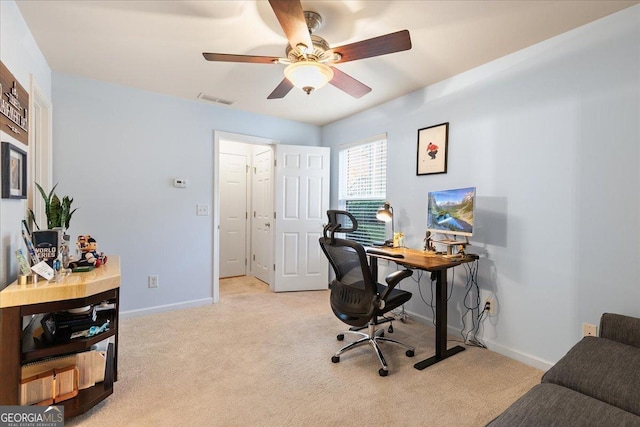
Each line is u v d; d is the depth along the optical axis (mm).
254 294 4145
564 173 2146
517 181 2396
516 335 2402
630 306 1878
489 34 2145
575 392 1331
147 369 2203
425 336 2844
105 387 1794
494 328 2545
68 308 1632
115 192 3119
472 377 2141
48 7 1887
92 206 3002
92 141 2984
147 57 2527
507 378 2133
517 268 2398
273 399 1880
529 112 2320
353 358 2395
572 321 2111
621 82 1899
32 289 1541
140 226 3264
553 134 2197
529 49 2312
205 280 3684
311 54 1823
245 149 5297
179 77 2918
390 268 3547
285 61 1916
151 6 1875
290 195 4281
